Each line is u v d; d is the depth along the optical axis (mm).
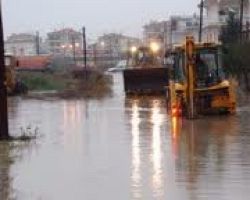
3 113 30375
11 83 75062
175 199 17125
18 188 19078
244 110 46094
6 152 26750
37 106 57438
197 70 42156
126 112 48125
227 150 26203
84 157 25094
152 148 27312
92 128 36750
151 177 20359
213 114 42031
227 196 17359
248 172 20953
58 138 31734
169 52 45625
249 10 116688
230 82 42500
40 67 123125
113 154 25750
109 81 98312
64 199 17531
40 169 22422
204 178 19984
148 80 69625
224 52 43875
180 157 24484
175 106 42062
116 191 18344
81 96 71438
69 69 119188
